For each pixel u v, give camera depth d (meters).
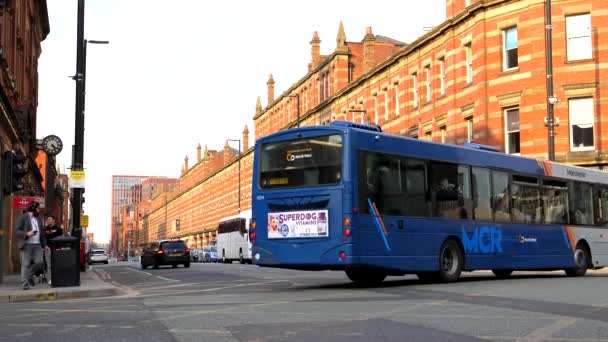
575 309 9.91
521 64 34.12
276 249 15.09
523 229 18.34
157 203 175.00
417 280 18.36
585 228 20.50
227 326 8.48
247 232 50.34
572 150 32.91
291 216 14.96
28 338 7.82
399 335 7.57
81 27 19.11
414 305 10.63
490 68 35.50
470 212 16.94
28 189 38.50
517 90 34.12
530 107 33.56
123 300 13.07
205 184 116.31
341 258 14.12
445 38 39.97
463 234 16.61
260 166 15.72
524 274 22.50
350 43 60.59
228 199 98.50
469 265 16.78
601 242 21.06
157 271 33.00
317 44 67.69
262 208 15.49
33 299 13.90
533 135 33.34
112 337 7.75
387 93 48.50
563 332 7.68
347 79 59.31
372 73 50.28
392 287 15.12
